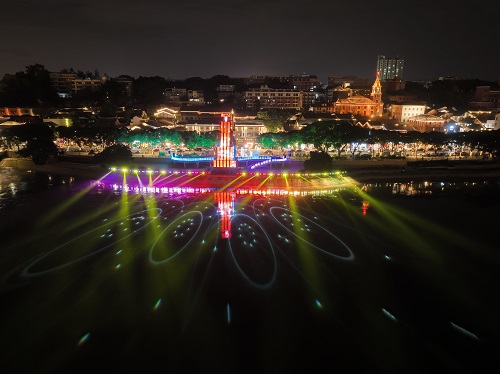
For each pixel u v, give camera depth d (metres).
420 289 55.56
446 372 39.72
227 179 114.81
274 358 41.34
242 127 194.00
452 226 80.81
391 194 107.25
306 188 110.56
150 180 115.25
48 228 78.19
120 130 152.62
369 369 39.97
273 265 62.19
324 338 44.59
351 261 64.06
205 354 41.88
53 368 39.69
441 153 156.75
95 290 54.16
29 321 47.09
